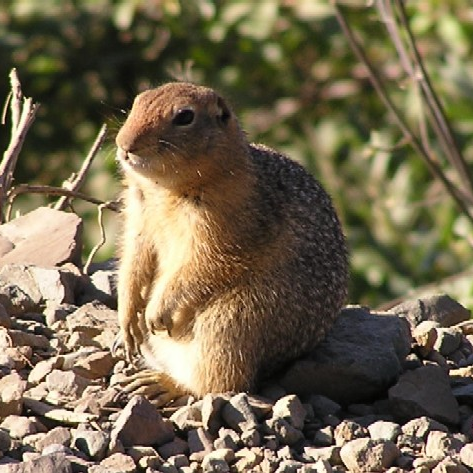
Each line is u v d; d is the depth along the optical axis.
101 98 22.56
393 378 11.60
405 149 20.14
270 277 11.63
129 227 12.20
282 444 10.62
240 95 21.77
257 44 21.67
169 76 22.06
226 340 11.54
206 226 11.61
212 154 11.65
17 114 15.05
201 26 22.06
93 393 11.11
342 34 20.97
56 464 9.66
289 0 20.78
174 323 11.73
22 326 12.35
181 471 10.09
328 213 12.38
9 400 10.69
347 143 20.78
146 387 11.52
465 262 19.47
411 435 10.73
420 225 19.95
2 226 14.19
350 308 12.64
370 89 21.28
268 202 11.85
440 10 19.75
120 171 12.69
